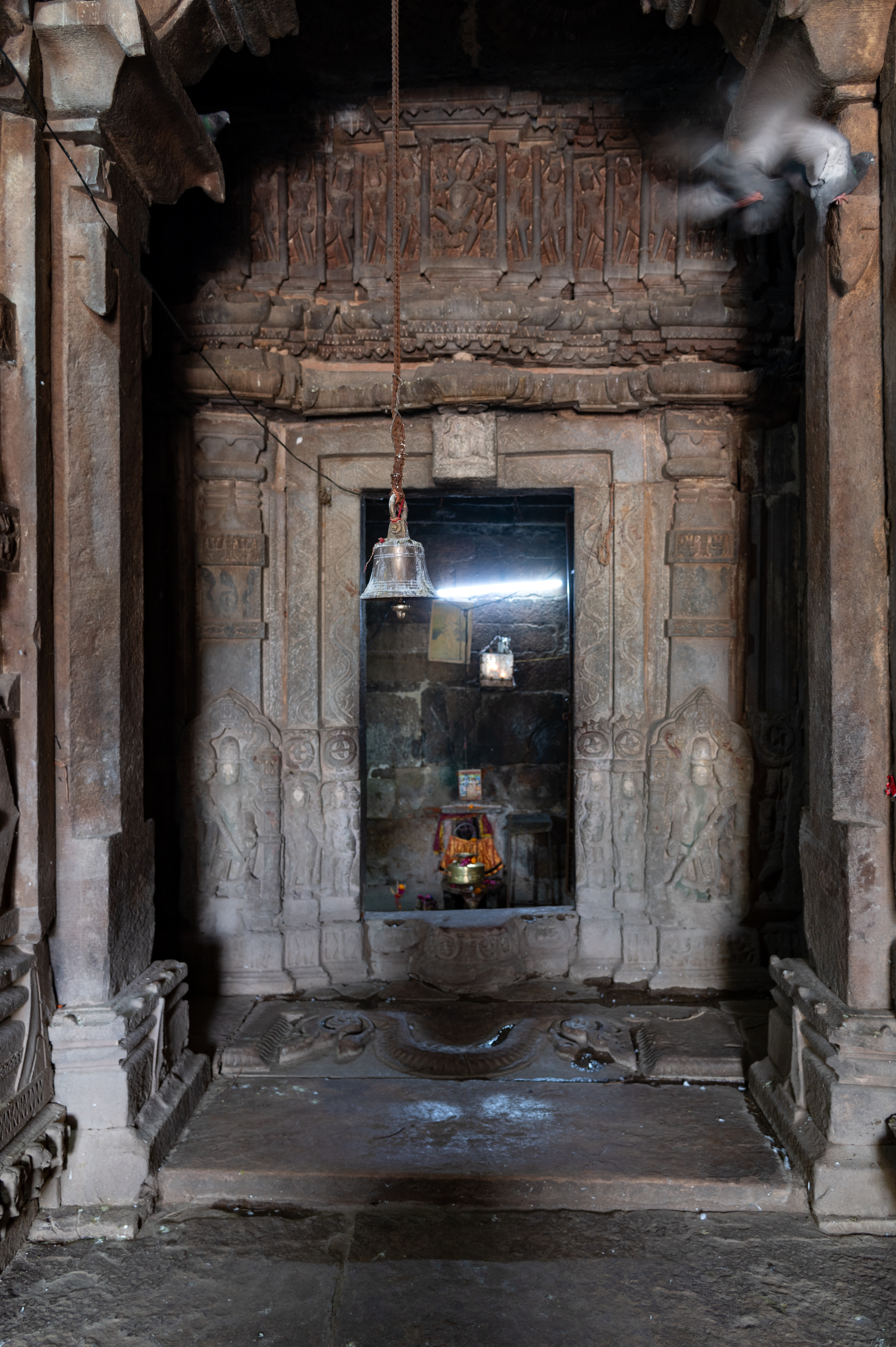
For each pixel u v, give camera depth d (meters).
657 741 4.65
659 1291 2.34
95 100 2.49
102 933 2.70
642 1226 2.63
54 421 2.64
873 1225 2.57
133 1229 2.57
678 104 4.31
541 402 4.54
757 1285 2.36
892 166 2.55
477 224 4.44
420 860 7.40
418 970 4.66
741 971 4.59
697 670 4.66
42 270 2.56
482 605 7.30
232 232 4.38
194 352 4.33
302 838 4.70
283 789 4.71
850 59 2.52
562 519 6.86
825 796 2.84
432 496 4.95
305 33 3.90
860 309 2.70
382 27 3.87
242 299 4.34
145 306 3.00
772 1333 2.18
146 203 3.01
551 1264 2.45
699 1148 2.94
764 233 4.39
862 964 2.68
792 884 4.63
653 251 4.48
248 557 4.61
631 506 4.70
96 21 2.36
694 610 4.64
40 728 2.56
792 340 4.42
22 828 2.54
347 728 4.75
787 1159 2.87
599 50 4.02
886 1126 2.61
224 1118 3.16
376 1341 2.15
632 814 4.73
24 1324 2.21
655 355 4.48
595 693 4.76
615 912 4.74
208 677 4.62
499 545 7.26
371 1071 3.60
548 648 7.30
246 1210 2.71
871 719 2.70
